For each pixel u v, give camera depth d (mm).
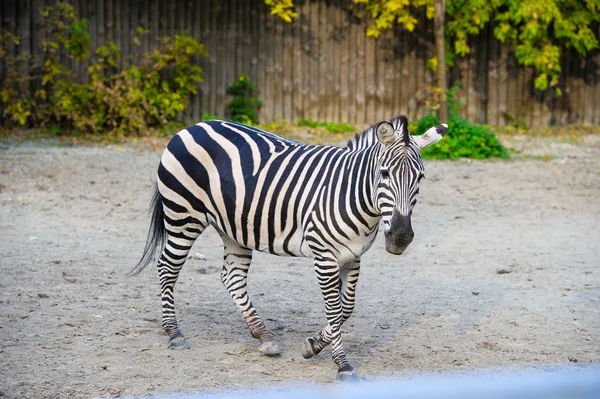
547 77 24016
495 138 19734
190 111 22688
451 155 19250
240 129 7566
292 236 7043
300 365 7176
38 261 10375
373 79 23391
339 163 6848
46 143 19734
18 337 7637
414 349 7641
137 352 7402
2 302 8648
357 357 7402
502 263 10945
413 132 20359
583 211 14352
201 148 7445
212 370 6984
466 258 11227
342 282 7102
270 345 7422
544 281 10047
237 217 7223
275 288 9688
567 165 18734
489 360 7316
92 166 17250
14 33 21047
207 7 22391
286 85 23031
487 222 13523
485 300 9281
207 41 22531
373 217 6578
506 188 16297
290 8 22625
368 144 6953
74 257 10695
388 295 9484
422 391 6410
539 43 22828
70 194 14703
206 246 11781
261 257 11219
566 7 22938
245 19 22625
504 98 23969
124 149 19500
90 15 21625
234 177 7230
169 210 7617
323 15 22938
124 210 13766
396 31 23297
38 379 6645
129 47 22031
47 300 8812
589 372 6918
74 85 20859
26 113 20547
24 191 14695
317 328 8266
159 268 7797
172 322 7719
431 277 10281
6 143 19391
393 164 6207
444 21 22344
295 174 7027
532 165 18672
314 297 9367
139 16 22031
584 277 10203
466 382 6660
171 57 21562
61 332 7840
